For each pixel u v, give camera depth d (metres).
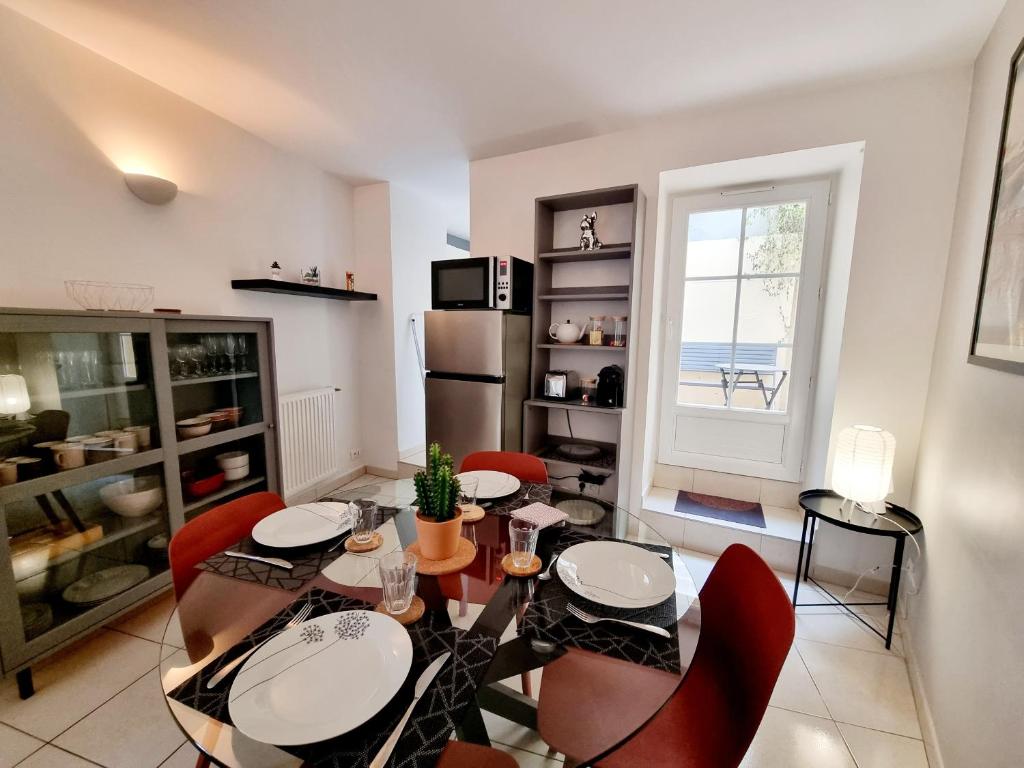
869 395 2.01
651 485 2.97
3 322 1.37
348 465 3.53
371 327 3.50
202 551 1.21
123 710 1.43
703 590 1.25
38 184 1.70
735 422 2.73
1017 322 1.07
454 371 2.57
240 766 0.64
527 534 1.14
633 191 2.24
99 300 1.90
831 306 2.32
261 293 2.71
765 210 2.53
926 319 1.89
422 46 1.76
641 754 0.93
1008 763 0.91
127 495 1.80
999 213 1.25
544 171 2.66
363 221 3.43
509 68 1.89
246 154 2.54
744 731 0.88
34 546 1.54
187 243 2.26
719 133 2.21
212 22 1.64
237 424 2.31
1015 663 0.93
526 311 2.67
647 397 2.54
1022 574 0.94
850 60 1.77
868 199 1.94
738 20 1.57
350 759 0.65
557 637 0.92
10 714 1.41
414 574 0.97
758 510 2.59
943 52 1.70
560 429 2.90
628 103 2.15
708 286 2.71
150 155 2.07
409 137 2.56
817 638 1.80
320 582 1.08
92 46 1.80
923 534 1.69
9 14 1.59
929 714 1.36
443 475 1.14
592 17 1.57
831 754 1.32
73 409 1.65
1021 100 1.16
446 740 0.69
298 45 1.76
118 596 1.70
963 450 1.39
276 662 0.80
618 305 2.64
